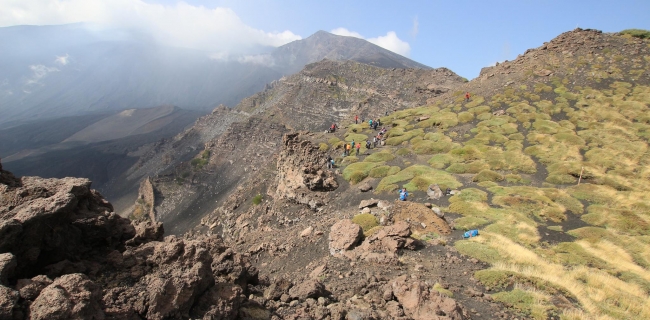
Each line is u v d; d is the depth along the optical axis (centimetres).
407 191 4947
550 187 5038
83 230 1435
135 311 1195
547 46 10431
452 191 4734
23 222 1181
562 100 8025
